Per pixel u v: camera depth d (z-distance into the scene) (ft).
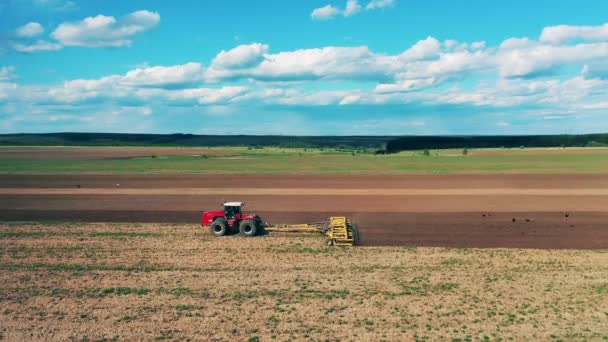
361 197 187.62
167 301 72.95
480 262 93.97
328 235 108.47
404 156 517.55
